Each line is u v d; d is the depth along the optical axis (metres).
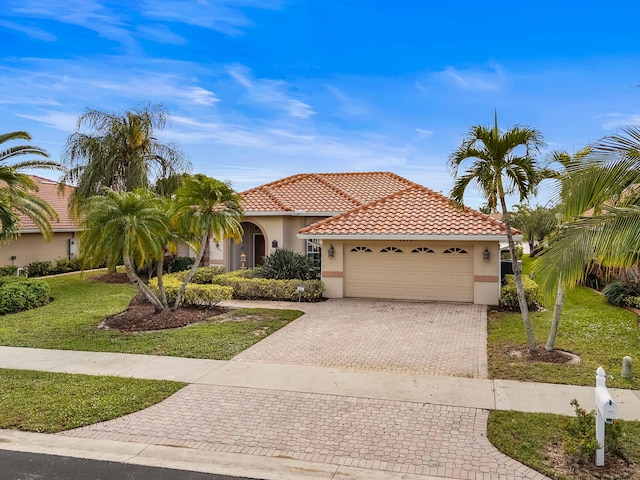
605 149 7.05
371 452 6.10
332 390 8.28
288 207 21.77
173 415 7.27
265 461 5.91
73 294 19.19
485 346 11.09
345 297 17.92
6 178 17.70
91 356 10.45
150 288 15.98
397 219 17.73
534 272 7.98
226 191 14.37
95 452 6.21
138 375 9.13
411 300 17.23
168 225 13.82
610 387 8.26
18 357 10.41
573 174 7.29
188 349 10.91
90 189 21.42
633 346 10.83
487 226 16.30
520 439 6.32
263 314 14.87
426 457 5.95
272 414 7.27
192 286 16.17
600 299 17.56
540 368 9.34
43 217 20.42
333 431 6.68
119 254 13.00
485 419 7.02
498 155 9.98
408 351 10.76
